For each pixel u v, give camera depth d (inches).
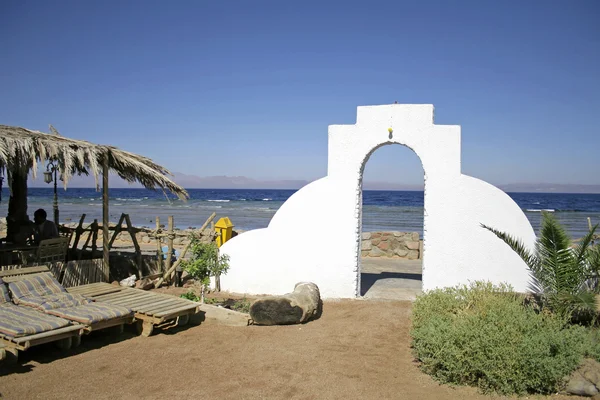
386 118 364.8
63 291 294.4
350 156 374.0
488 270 346.6
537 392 206.2
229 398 198.4
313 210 382.6
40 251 352.2
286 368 231.5
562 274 269.0
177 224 1274.6
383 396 202.1
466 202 350.3
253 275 396.8
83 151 328.5
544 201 2659.9
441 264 354.6
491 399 200.1
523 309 250.4
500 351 205.8
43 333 232.1
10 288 280.7
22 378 215.9
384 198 3176.7
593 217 1583.4
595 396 196.5
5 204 1913.1
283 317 301.7
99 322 260.2
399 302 356.8
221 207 2143.2
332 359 243.8
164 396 199.6
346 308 342.3
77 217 1397.6
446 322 238.2
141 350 256.7
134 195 3585.1
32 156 299.9
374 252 625.0
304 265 384.5
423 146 357.4
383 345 265.1
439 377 218.5
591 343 223.5
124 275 433.1
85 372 224.8
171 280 431.5
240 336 281.6
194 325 306.7
